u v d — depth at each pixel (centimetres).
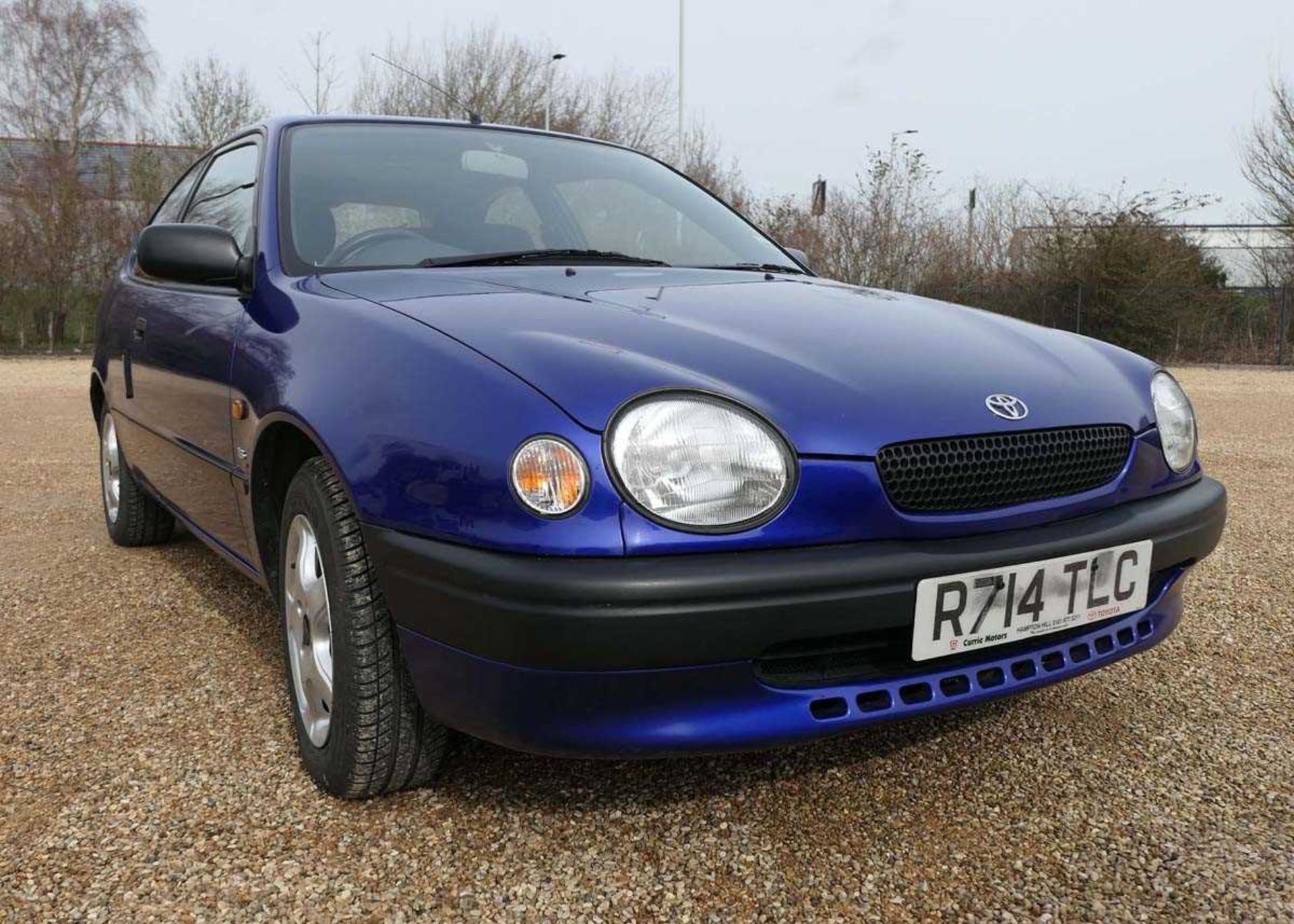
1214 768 224
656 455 164
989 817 203
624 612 158
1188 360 1848
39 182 1997
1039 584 190
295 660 222
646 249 293
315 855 186
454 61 2727
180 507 318
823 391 183
